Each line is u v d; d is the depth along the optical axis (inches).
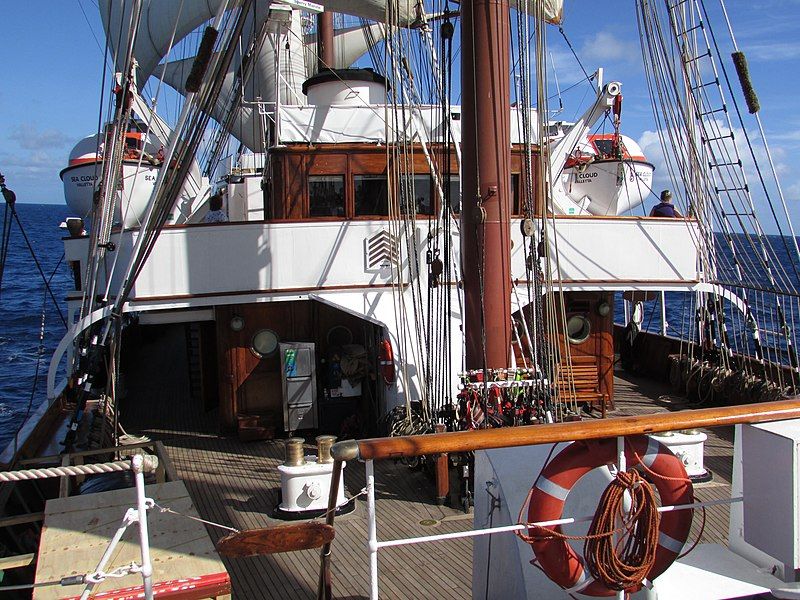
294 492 278.8
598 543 126.9
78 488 280.1
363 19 656.4
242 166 705.6
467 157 303.7
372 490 122.1
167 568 147.7
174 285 366.9
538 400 276.2
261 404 398.6
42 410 359.3
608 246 401.4
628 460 135.1
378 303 379.6
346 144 405.7
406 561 238.2
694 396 447.2
